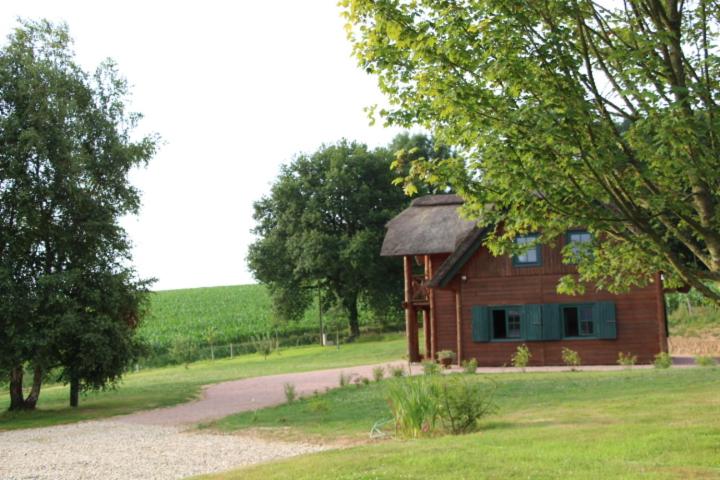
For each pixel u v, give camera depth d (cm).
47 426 2017
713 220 831
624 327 2805
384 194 5769
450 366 2923
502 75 809
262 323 7400
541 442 1018
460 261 2938
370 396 2006
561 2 803
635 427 1116
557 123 766
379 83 917
